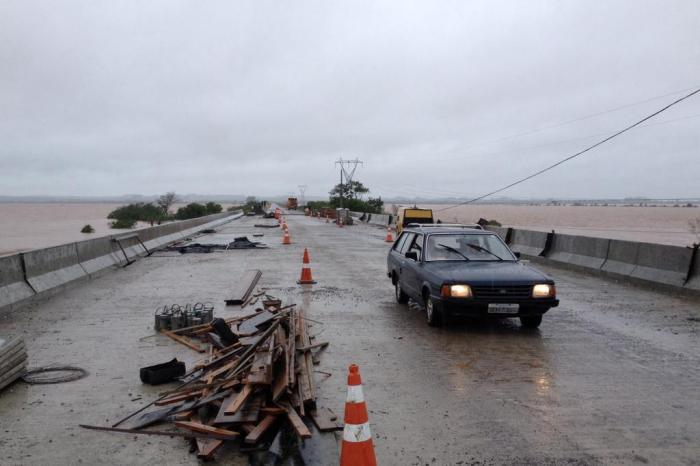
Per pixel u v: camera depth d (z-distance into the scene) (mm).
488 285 7953
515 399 5457
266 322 7785
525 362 6719
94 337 7879
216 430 4391
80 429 4727
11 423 4855
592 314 9648
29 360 6746
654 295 11633
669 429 4742
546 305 8031
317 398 5438
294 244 24047
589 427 4777
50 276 11609
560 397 5516
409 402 5367
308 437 4266
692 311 9922
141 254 18812
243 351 6273
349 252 20547
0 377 5613
